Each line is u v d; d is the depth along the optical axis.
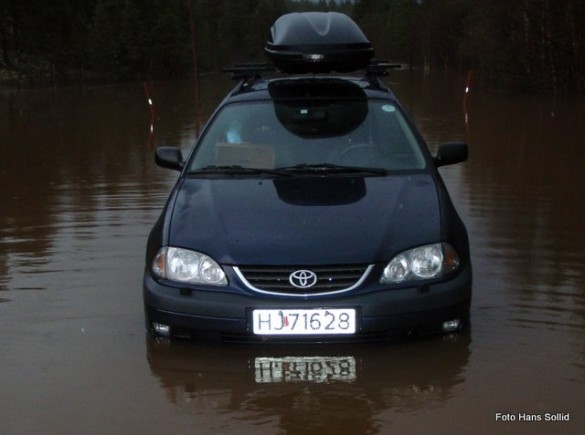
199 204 4.25
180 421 3.37
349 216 4.03
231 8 106.19
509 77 32.09
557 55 29.39
